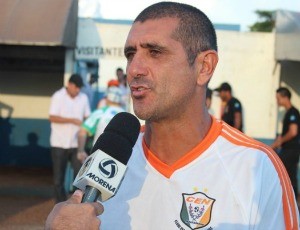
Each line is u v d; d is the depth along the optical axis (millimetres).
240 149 1821
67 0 9664
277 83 10320
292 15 9977
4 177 11859
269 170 1785
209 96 7859
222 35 10328
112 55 9961
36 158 14055
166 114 1747
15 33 9070
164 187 1791
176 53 1724
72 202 1557
